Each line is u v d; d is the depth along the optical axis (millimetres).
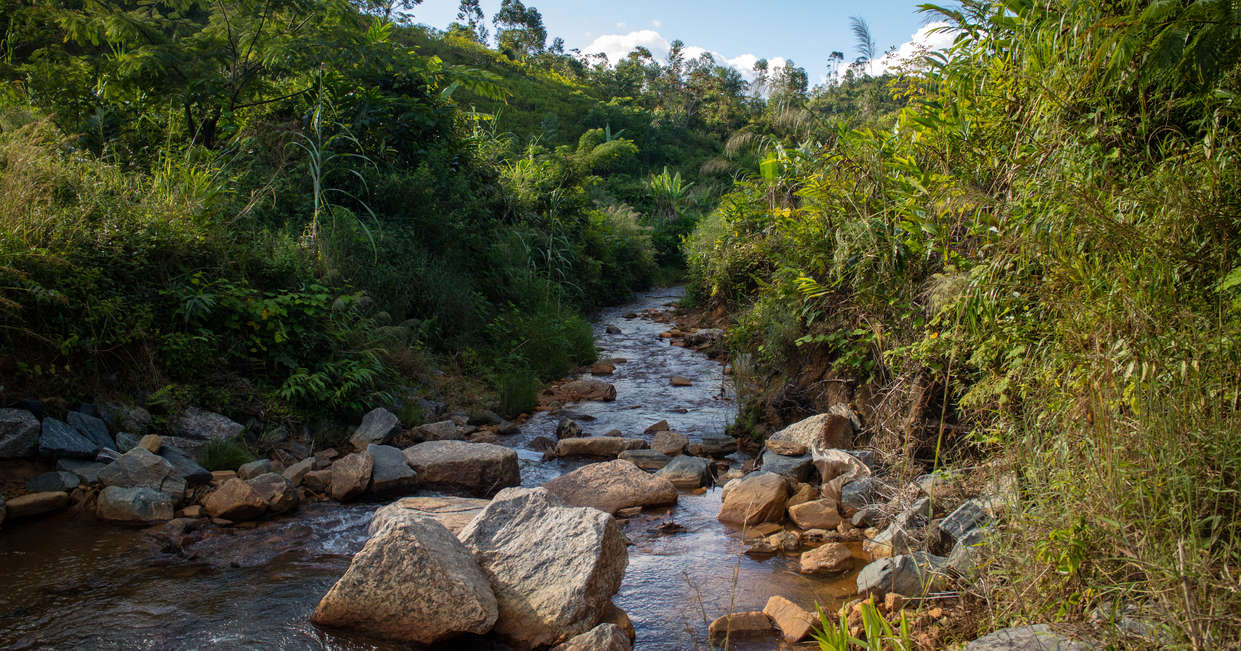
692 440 7113
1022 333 3898
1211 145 3223
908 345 5285
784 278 7234
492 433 7383
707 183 33406
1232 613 2293
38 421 5160
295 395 6488
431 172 11000
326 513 5121
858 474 5281
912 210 5047
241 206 8227
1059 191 3365
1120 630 2475
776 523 5023
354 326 7715
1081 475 2910
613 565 3869
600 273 18578
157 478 5070
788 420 6918
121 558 4266
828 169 6391
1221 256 3027
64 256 5613
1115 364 2898
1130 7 3541
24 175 6086
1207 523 2574
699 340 12586
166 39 10398
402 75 11727
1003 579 3199
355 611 3525
